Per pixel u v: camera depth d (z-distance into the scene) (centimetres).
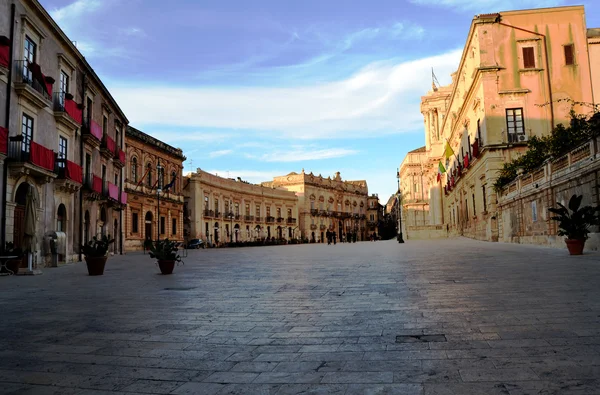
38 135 2055
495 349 428
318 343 481
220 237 6769
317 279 1092
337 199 10656
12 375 404
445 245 3033
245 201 7606
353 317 607
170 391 354
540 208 2180
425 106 6788
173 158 5462
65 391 361
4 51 1723
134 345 498
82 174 2536
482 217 3391
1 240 1725
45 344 513
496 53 3077
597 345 426
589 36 3106
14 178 1819
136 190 4556
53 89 2227
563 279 888
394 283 945
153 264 2036
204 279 1194
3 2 1775
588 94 3006
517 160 2702
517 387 331
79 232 2559
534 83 3041
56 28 2205
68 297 911
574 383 334
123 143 3694
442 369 378
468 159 3700
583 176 1678
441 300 707
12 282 1298
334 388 346
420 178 7556
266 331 547
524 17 3072
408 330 521
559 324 514
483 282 896
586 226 1539
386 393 330
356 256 2102
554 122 2997
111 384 374
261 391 347
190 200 6212
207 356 448
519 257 1529
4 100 1780
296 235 8988
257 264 1766
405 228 6256
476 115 3381
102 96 3031
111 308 752
